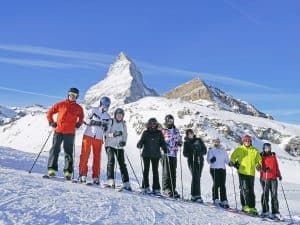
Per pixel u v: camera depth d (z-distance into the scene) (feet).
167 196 45.93
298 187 154.92
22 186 31.32
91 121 42.19
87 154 41.81
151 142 43.93
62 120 41.11
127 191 41.06
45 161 76.28
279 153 322.96
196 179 48.34
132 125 308.19
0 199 26.35
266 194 49.29
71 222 24.40
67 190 33.22
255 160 46.93
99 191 35.88
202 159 49.32
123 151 43.06
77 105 42.16
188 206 38.47
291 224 42.86
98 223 25.31
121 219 27.45
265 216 47.67
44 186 33.04
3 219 22.57
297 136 351.67
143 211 31.19
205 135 291.58
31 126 365.20
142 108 336.90
